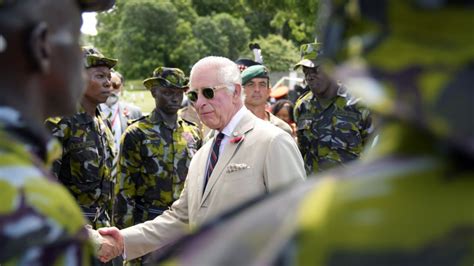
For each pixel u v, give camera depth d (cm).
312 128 592
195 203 350
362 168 98
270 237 94
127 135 522
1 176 129
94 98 465
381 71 94
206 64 357
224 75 351
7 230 124
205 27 3481
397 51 95
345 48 102
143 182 524
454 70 91
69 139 452
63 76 153
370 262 87
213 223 107
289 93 1160
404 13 96
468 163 91
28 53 144
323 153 587
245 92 609
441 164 92
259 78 606
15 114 142
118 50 3538
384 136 99
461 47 93
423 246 87
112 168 490
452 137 87
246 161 343
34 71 146
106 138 482
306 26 1581
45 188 132
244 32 3459
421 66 93
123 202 521
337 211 91
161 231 354
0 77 143
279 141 343
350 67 98
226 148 348
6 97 143
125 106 789
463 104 88
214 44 3459
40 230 126
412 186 91
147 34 3506
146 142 521
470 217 87
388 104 91
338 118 581
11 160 132
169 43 3488
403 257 86
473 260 85
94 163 458
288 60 2391
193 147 544
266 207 101
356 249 88
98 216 467
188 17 3516
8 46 142
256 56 659
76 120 454
